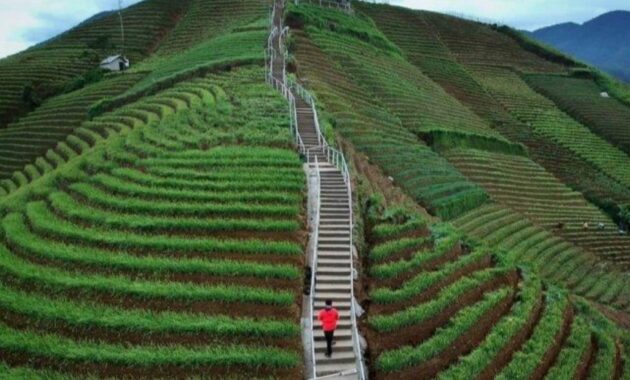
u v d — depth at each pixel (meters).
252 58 63.88
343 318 23.70
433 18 125.00
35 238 28.53
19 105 83.00
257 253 26.69
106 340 21.42
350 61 74.69
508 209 57.47
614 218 68.88
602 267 52.03
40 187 36.03
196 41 92.38
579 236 57.75
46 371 19.64
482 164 66.25
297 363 20.98
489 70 109.75
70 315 21.97
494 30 132.50
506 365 26.06
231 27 89.25
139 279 24.73
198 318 22.38
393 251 29.58
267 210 29.64
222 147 38.44
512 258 36.19
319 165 36.62
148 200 31.05
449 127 69.94
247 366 20.52
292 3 89.75
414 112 69.81
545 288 36.00
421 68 97.12
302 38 76.62
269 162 35.25
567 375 27.03
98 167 36.41
